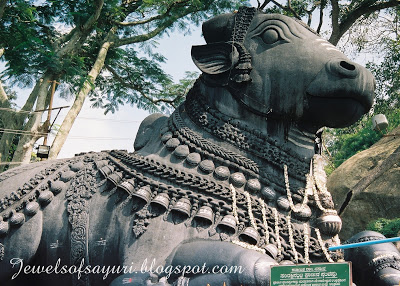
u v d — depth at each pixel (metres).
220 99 4.21
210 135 4.14
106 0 11.34
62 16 11.16
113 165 4.28
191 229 3.75
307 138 4.21
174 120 4.34
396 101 11.87
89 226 4.06
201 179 3.93
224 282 3.40
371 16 11.86
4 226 4.29
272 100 4.07
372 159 9.45
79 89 10.90
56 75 11.18
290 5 11.23
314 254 3.86
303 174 4.11
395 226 7.32
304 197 4.01
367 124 12.52
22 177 4.59
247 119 4.14
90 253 4.02
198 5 11.70
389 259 3.81
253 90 4.09
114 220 3.99
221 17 4.41
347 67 3.95
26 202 4.36
